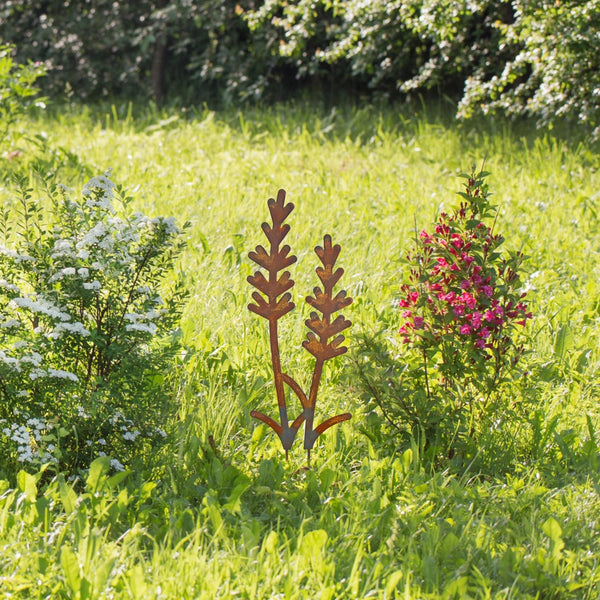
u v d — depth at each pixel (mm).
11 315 4473
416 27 12633
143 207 9297
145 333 4453
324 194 10375
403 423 4914
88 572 3475
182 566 3523
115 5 18328
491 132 13406
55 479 4203
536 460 4988
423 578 3662
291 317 6531
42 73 11914
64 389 4367
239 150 13188
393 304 6891
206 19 16625
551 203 10305
